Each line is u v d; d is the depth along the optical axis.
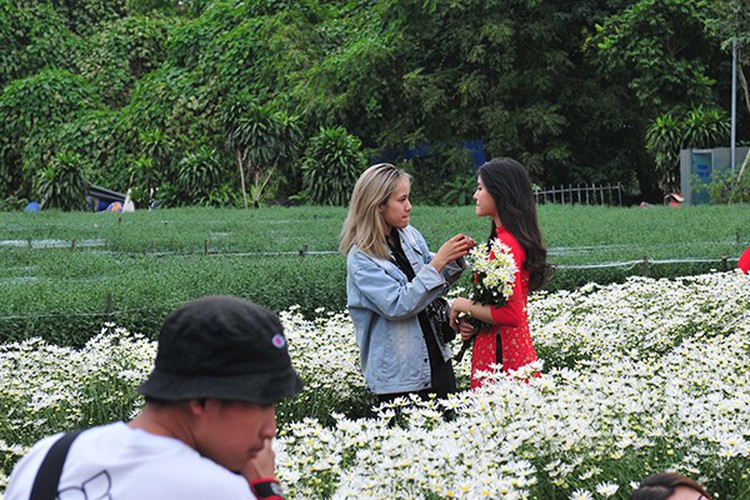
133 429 1.87
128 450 1.82
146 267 12.12
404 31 32.62
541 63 32.50
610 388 4.50
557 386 4.95
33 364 6.41
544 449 3.88
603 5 33.31
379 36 33.31
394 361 4.96
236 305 1.86
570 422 3.97
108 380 6.05
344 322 8.02
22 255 13.86
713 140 28.84
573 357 7.15
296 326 7.59
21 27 42.66
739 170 26.91
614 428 4.03
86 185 29.98
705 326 7.52
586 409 4.26
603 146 34.75
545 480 3.86
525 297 5.08
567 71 32.66
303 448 3.82
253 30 36.56
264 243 14.75
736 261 11.42
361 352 5.07
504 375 4.62
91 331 8.44
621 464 3.83
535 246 4.98
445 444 3.79
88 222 19.72
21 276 11.78
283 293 9.51
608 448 3.93
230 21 38.03
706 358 5.48
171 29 42.78
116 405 5.74
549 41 31.80
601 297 8.60
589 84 32.47
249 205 29.98
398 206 4.94
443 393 5.14
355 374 6.11
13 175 38.97
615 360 6.01
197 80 36.59
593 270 10.92
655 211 20.27
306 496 3.57
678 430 4.04
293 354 6.39
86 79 41.66
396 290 4.85
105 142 36.97
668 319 7.61
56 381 5.95
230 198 30.81
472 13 32.03
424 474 3.54
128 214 22.05
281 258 12.41
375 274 4.89
